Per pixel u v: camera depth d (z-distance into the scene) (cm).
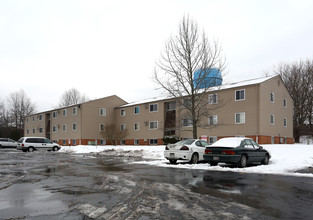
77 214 522
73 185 841
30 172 1195
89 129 4559
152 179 951
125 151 2636
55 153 2898
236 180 919
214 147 1314
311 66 4619
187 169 1268
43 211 541
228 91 3136
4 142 4197
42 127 5619
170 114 3909
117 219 493
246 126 2953
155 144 4056
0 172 1199
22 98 7262
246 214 518
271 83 3194
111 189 769
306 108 4566
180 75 2189
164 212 534
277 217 499
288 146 2178
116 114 4853
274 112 3209
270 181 895
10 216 508
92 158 2097
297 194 690
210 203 602
